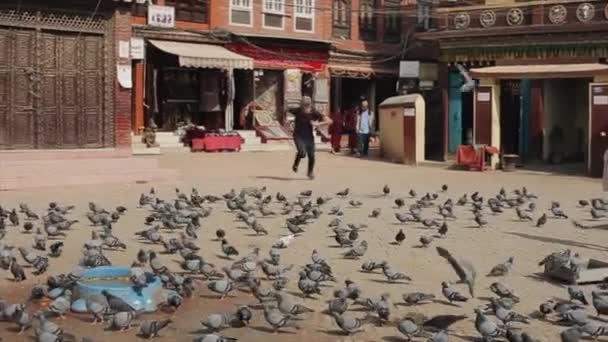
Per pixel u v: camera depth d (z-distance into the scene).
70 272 9.57
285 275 9.68
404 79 39.72
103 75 20.30
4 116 18.86
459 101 29.00
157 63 33.09
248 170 24.61
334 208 15.07
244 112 36.53
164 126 33.81
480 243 12.32
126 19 20.56
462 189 20.28
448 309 8.43
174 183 20.27
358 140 32.31
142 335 7.45
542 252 11.66
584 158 30.42
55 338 6.63
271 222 14.10
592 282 9.63
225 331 7.60
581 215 15.61
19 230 12.85
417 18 41.72
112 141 20.52
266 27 36.75
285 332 7.62
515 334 6.70
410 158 28.12
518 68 25.95
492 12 27.11
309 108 22.12
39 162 18.69
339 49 39.84
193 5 34.16
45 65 19.41
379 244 12.13
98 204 15.91
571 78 26.64
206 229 13.22
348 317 7.55
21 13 18.95
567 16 25.36
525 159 29.66
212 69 34.50
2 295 8.92
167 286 8.84
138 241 11.98
